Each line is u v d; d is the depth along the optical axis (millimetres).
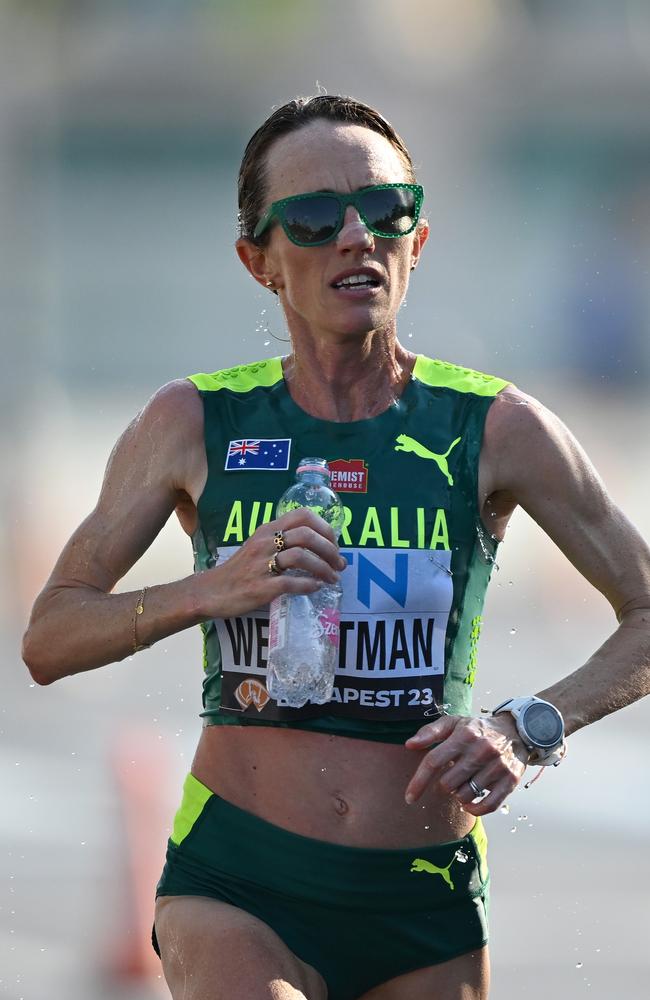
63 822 25859
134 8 100750
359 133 12742
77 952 21078
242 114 101938
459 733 11852
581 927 21875
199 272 100812
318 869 12203
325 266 12516
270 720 12359
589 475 12875
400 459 12602
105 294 99938
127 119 100250
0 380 71125
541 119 102375
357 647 12242
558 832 26172
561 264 98125
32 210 93188
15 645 43156
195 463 12875
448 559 12422
